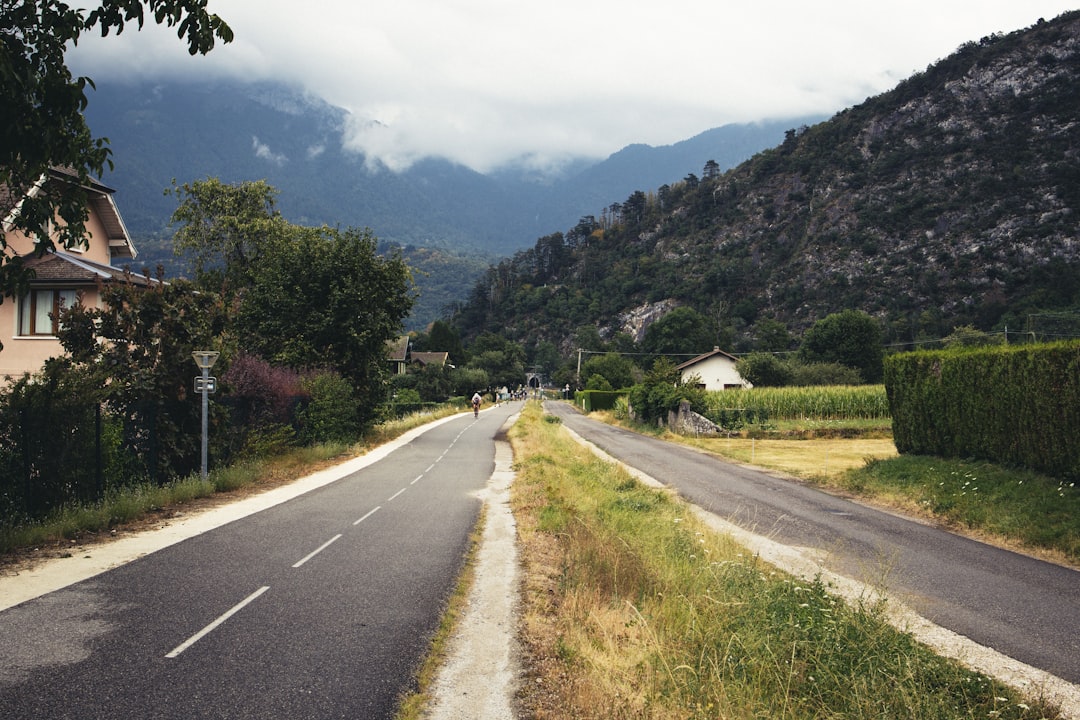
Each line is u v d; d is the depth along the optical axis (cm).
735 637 608
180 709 496
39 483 1188
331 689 542
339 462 2403
